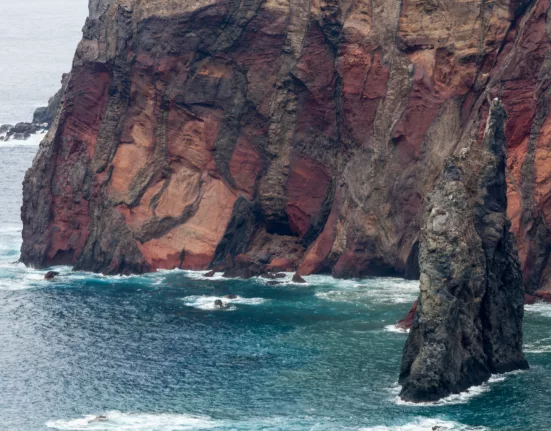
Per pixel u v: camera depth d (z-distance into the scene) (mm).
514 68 156125
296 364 125188
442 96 163250
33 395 118125
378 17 167875
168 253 173625
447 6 165125
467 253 116500
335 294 154000
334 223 166875
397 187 162375
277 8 174875
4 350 132375
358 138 167750
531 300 146500
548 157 150625
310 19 172750
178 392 118000
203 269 172125
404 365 117000
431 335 113625
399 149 163750
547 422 107312
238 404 114125
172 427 108875
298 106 173625
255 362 126250
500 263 120750
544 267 148875
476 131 159125
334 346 130875
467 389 115688
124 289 160500
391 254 161500
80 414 112938
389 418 109312
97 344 134375
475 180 121562
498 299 120188
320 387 118000
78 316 146375
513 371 120562
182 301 153125
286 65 174125
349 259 163125
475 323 117688
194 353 130125
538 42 155000
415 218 161000
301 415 110875
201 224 174875
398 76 165625
